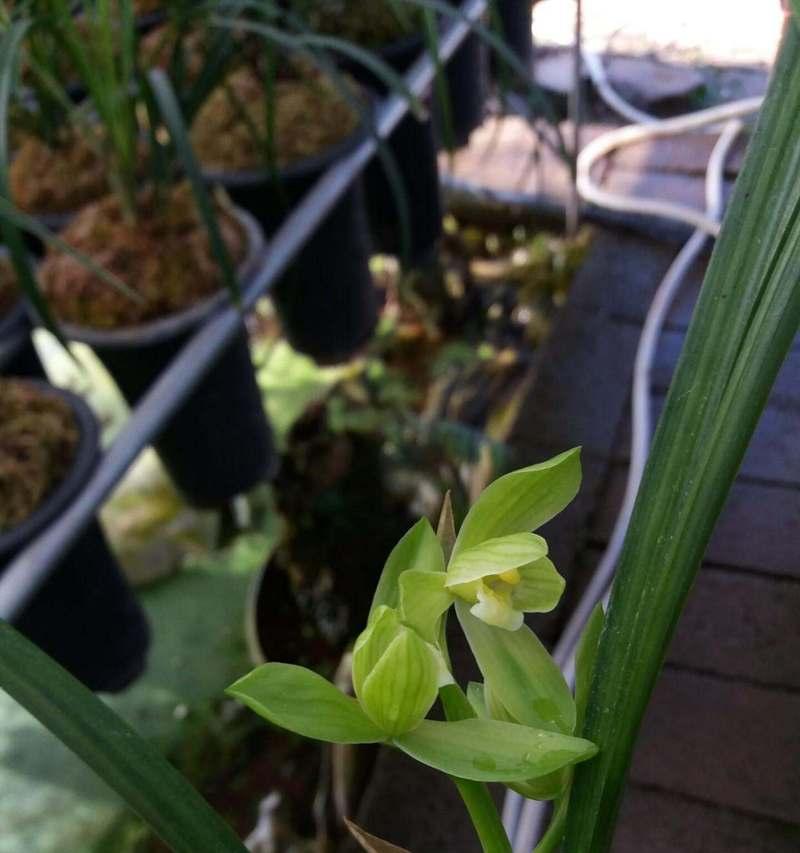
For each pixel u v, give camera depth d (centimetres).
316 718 10
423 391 52
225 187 39
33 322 35
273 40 33
